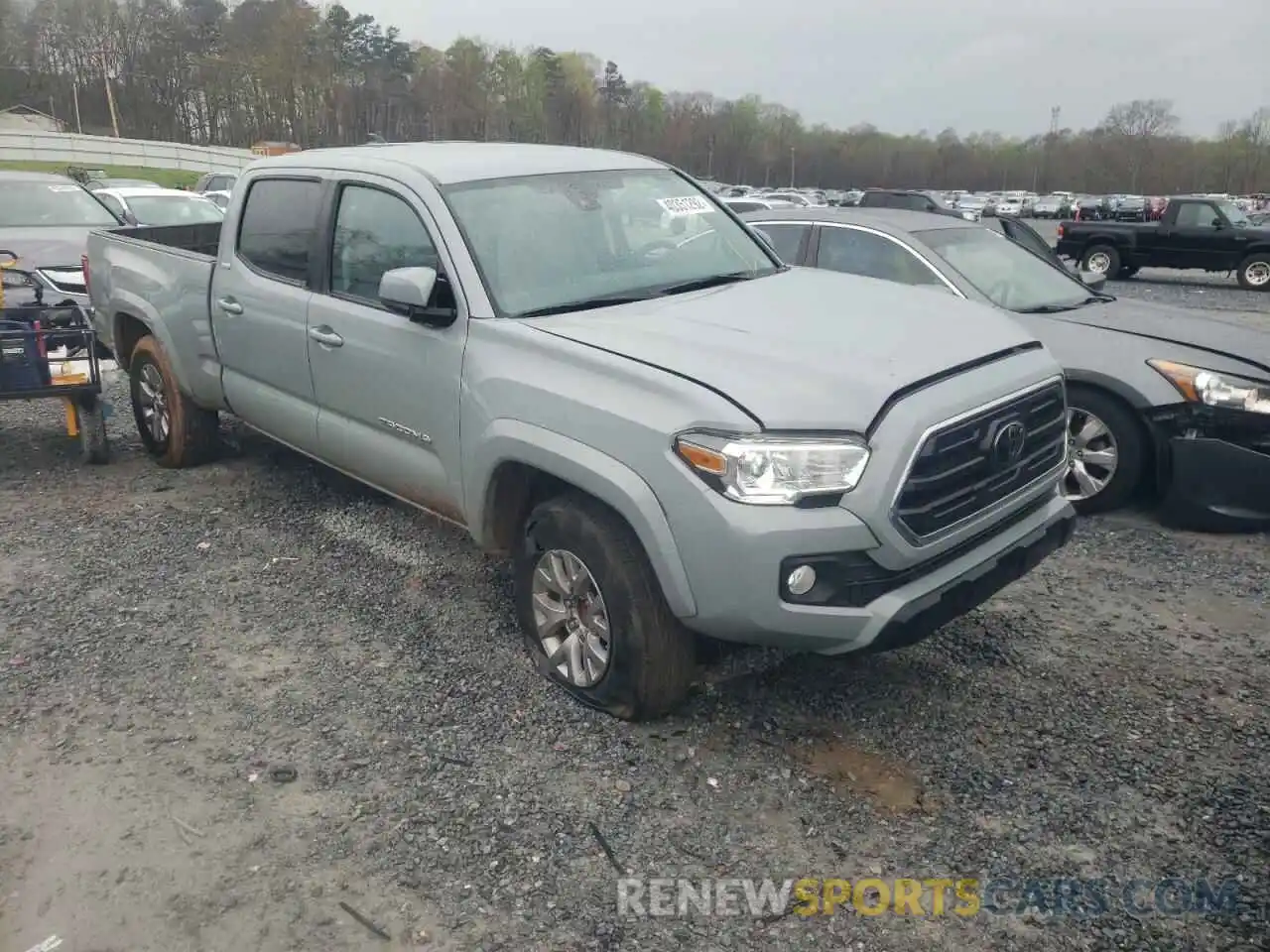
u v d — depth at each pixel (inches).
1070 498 238.1
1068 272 281.4
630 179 198.7
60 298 358.6
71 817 131.6
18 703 157.6
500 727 150.4
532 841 126.5
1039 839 126.5
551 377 147.3
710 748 145.3
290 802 134.1
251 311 214.8
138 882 120.3
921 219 284.0
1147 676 164.9
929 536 132.6
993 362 147.1
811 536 125.9
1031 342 157.9
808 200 1684.3
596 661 151.6
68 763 143.0
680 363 138.4
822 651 134.1
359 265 188.5
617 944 110.7
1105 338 233.5
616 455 137.0
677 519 131.3
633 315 158.2
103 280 280.8
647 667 143.4
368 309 183.8
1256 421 216.2
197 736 149.1
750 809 132.4
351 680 163.9
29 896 118.3
